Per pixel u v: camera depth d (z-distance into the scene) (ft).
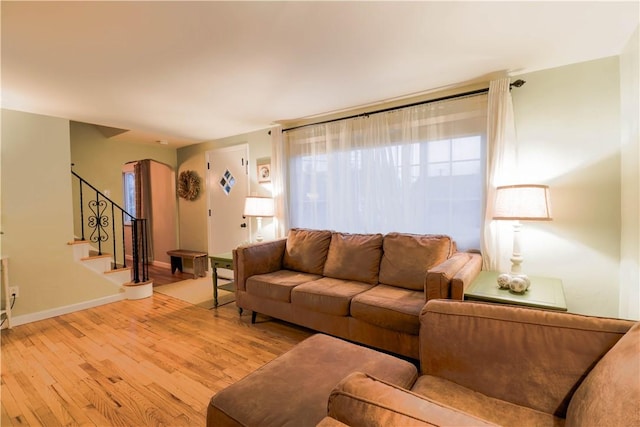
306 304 8.48
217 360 7.64
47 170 10.77
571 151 7.65
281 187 12.80
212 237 16.65
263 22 5.70
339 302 7.93
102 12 5.26
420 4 5.23
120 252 16.35
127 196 22.45
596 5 5.29
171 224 18.93
